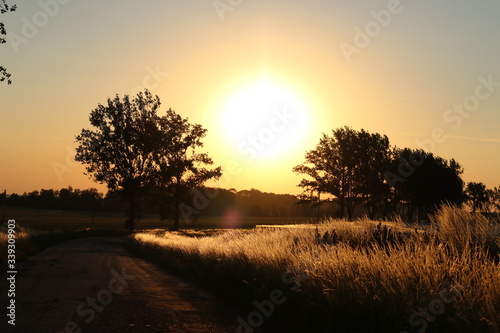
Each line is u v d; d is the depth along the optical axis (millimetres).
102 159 79750
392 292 7852
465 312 6465
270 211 184375
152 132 81688
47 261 24766
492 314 6172
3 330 8266
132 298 12375
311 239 14719
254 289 11906
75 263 23812
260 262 13766
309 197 83625
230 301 12172
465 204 12055
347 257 10109
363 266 9344
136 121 81500
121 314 10039
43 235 49719
